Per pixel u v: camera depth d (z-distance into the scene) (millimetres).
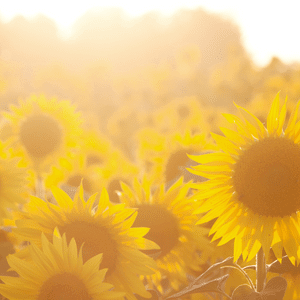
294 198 1354
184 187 1498
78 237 1340
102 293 1276
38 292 1291
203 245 1484
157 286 1497
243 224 1366
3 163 1500
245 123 1375
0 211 1474
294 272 1417
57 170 2000
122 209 1347
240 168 1366
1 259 1445
